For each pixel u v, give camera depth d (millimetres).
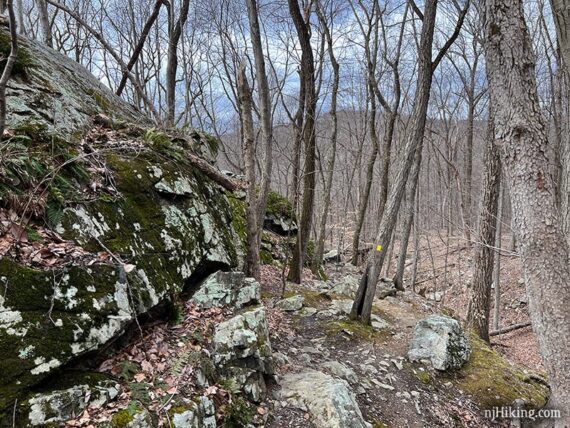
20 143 3701
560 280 4027
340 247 16984
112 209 3980
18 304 2652
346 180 24703
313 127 8359
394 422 4590
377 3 12094
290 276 8641
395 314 8414
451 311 10430
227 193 9875
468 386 5789
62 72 5660
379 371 5559
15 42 2535
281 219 11711
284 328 6156
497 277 12633
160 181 4863
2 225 2984
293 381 4332
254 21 6004
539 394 5980
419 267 19422
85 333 2885
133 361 3232
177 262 4414
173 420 2793
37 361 2561
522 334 12070
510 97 4172
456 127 21938
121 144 4945
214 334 3916
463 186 21500
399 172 6918
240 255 6504
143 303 3545
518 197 4215
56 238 3277
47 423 2408
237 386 3621
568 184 5113
